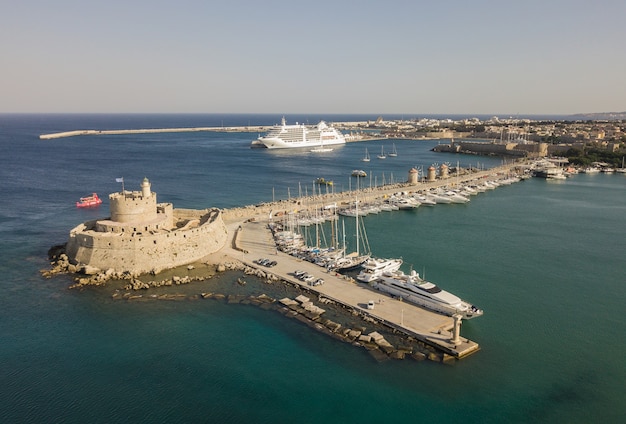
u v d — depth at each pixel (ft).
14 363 186.19
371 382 176.04
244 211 423.23
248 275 275.59
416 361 188.65
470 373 182.09
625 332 219.00
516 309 241.96
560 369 187.42
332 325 213.87
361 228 408.26
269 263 289.74
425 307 232.12
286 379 177.68
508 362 191.01
